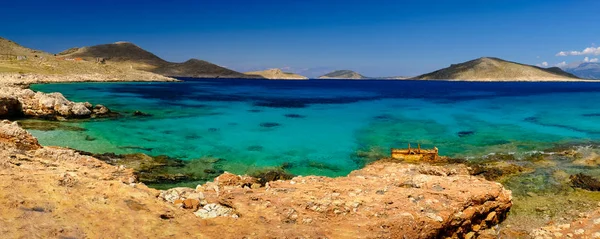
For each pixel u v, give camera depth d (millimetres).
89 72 129250
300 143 29578
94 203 9992
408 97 90438
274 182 15273
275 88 139750
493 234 13586
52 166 13594
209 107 56344
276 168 22391
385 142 30594
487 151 27641
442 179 15289
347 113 51781
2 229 7809
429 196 13086
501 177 21031
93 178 12570
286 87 151875
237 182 16031
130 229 8984
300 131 35344
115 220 9289
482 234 13445
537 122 43281
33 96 40094
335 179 16484
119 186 11547
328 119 44719
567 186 19547
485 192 13758
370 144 29734
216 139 30219
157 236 8883
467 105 66312
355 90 132250
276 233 9727
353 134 34125
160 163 22094
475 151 27641
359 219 11094
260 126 37938
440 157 24906
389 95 99500
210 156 24500
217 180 15805
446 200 12805
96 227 8781
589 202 17297
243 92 103500
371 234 10195
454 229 12234
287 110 54938
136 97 70688
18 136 18531
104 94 73750
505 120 44781
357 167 23188
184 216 10320
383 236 10227
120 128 33656
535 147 29125
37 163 13570
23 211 8758
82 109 38531
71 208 9453
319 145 29000
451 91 126312
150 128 34500
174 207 10867
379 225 10648
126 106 53562
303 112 52500
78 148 24844
